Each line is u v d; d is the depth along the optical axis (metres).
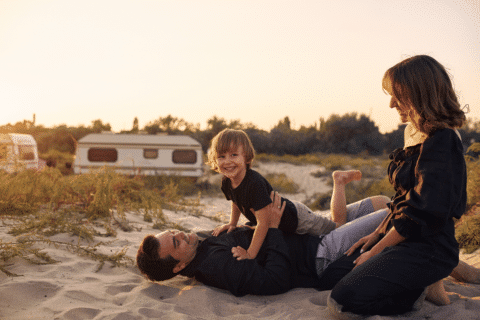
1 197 4.48
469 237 4.00
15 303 2.17
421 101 2.02
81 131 29.67
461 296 2.50
